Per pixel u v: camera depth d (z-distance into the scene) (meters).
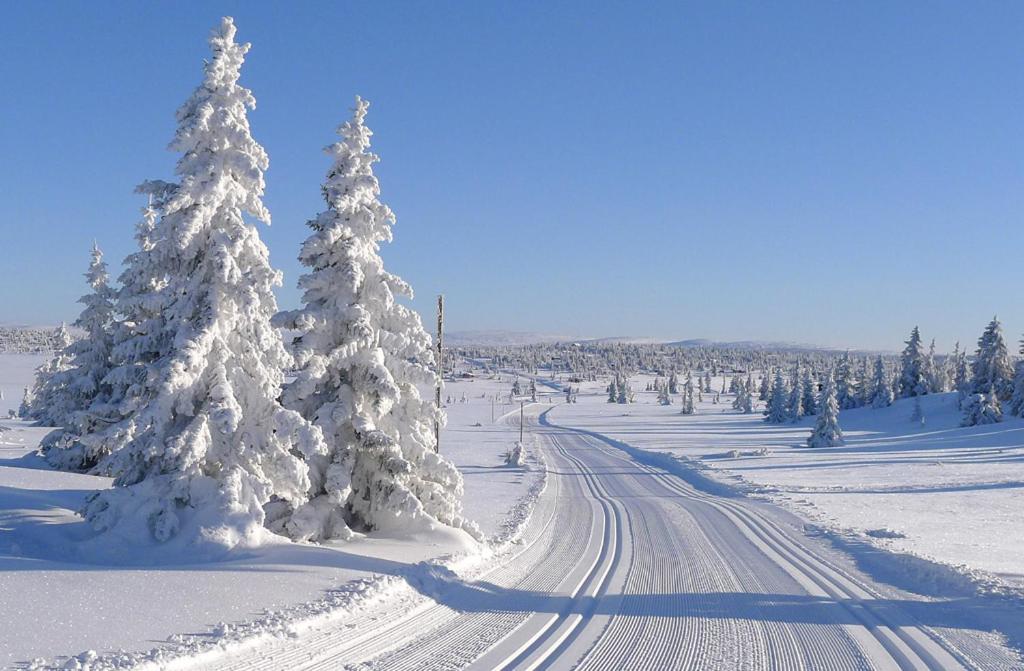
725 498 38.91
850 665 9.84
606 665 9.28
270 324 15.97
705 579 16.06
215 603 10.13
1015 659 10.48
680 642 10.60
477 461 61.25
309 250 17.70
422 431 19.30
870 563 19.44
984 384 101.00
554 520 26.88
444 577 13.70
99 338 28.61
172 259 15.45
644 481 49.62
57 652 7.69
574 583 14.91
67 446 27.61
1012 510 34.88
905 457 65.62
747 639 10.97
